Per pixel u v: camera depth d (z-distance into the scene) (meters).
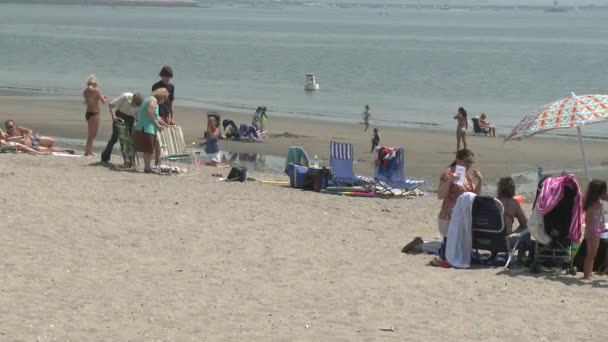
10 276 12.02
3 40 113.81
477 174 14.76
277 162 29.81
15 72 72.31
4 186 18.75
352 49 115.81
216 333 9.94
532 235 13.09
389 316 10.76
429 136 38.78
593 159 32.59
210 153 25.20
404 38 155.62
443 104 55.94
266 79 71.81
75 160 23.52
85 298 11.19
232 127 34.88
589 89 67.88
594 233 12.66
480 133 40.25
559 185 12.79
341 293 11.82
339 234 15.80
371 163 30.25
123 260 13.24
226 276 12.57
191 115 44.41
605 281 12.70
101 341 9.52
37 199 17.48
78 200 17.72
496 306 11.30
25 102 48.78
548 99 60.56
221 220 16.52
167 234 15.06
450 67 87.06
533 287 12.28
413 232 16.30
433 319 10.67
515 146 35.53
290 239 15.16
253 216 17.14
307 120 44.62
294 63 88.88
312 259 13.76
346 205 19.03
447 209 14.15
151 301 11.18
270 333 9.98
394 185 20.91
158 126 22.08
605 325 10.48
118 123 22.48
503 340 9.85
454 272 13.14
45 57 89.06
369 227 16.62
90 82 24.48
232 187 20.75
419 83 70.31
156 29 171.88
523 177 28.34
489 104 56.72
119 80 68.19
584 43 144.12
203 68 81.06
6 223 15.16
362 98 58.62
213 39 135.75
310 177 21.05
